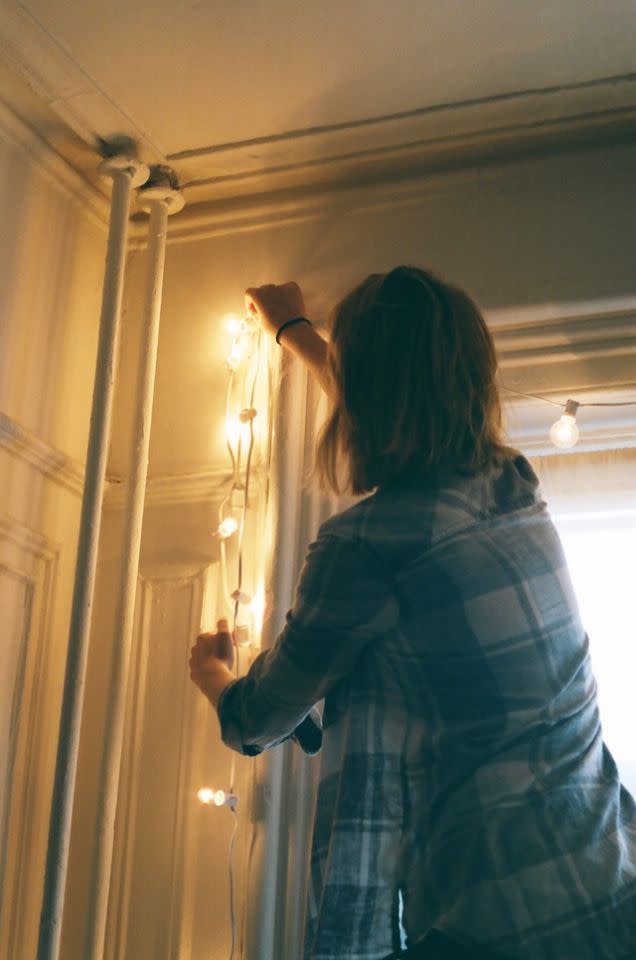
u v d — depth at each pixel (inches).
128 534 92.1
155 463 97.7
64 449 96.4
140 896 85.7
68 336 99.0
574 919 47.1
